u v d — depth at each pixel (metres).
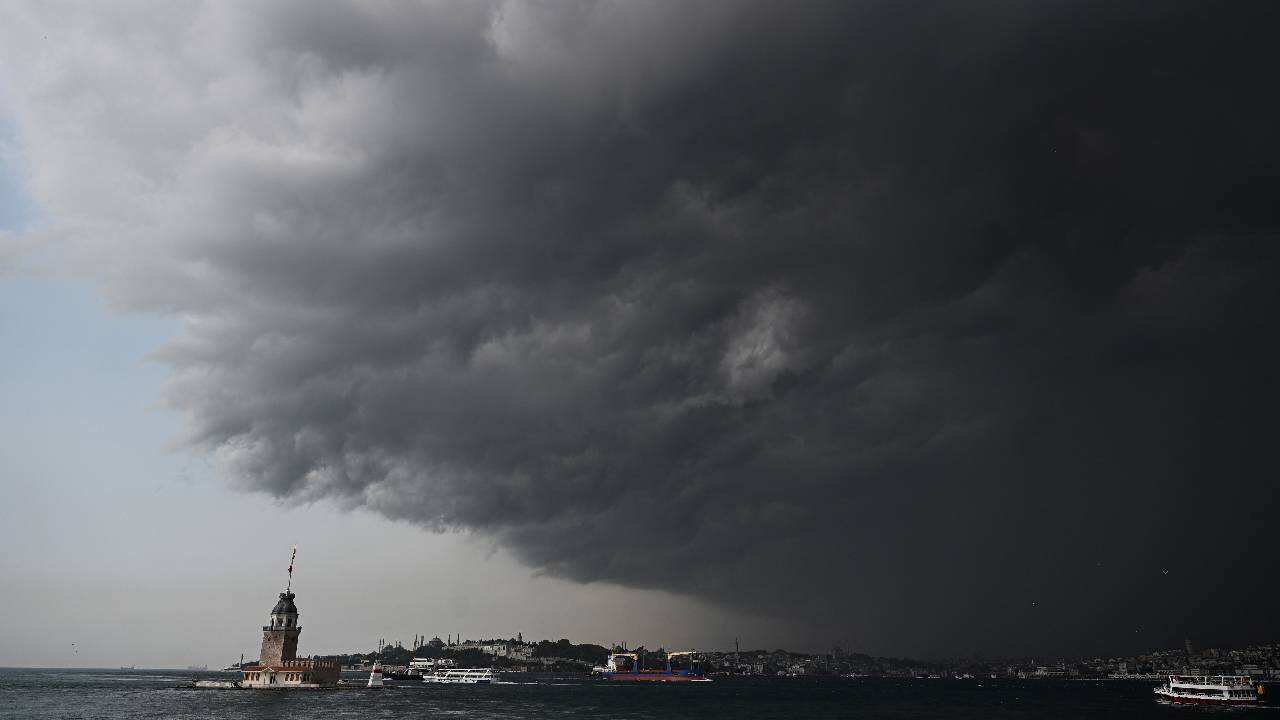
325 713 180.62
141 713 179.12
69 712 181.25
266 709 191.62
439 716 177.88
